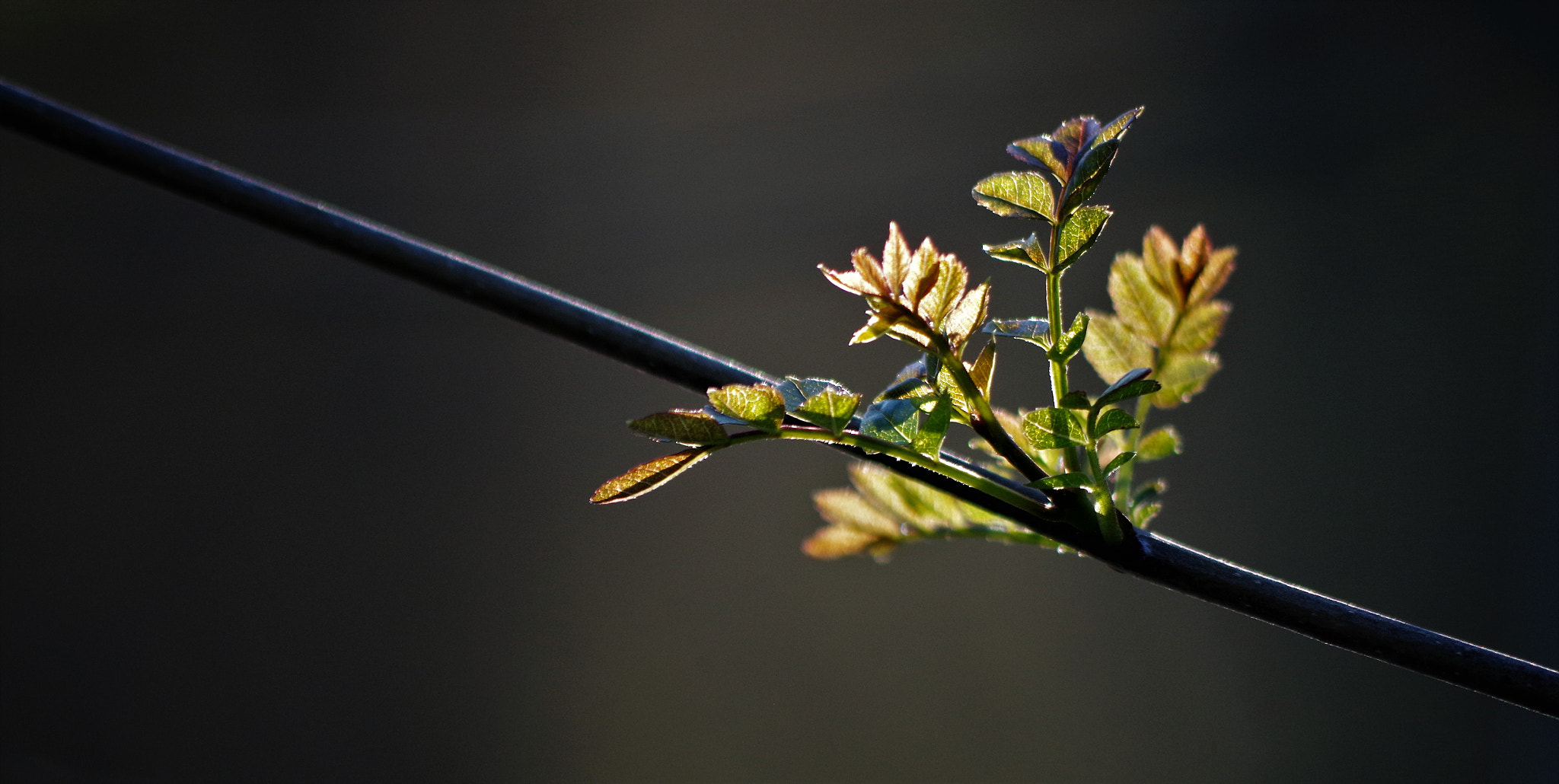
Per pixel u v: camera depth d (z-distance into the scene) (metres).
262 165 6.59
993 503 1.02
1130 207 6.34
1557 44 6.45
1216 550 5.72
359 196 6.61
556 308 1.02
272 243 6.40
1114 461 1.02
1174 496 5.86
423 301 6.45
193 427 6.29
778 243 6.39
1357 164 6.52
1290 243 6.41
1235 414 6.04
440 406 6.34
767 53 6.70
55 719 5.64
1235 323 6.25
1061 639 5.38
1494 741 5.04
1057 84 6.59
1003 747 5.14
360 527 6.08
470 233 6.59
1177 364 1.06
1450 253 6.28
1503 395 5.86
